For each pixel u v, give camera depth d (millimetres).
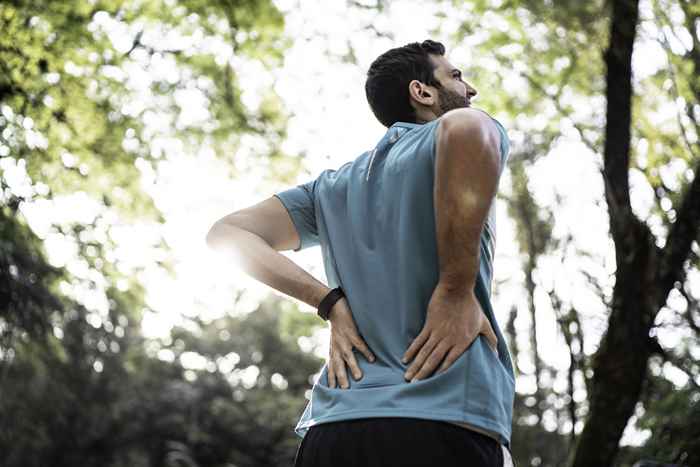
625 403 6719
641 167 8078
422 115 2074
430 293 1748
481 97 10242
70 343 16656
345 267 1854
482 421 1627
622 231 6824
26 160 9703
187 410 32062
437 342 1672
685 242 6836
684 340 7820
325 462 1689
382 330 1753
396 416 1637
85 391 21953
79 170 10164
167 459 30266
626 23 7086
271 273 1918
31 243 10516
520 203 9602
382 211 1839
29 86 9367
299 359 37406
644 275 6738
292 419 33562
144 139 10555
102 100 10008
